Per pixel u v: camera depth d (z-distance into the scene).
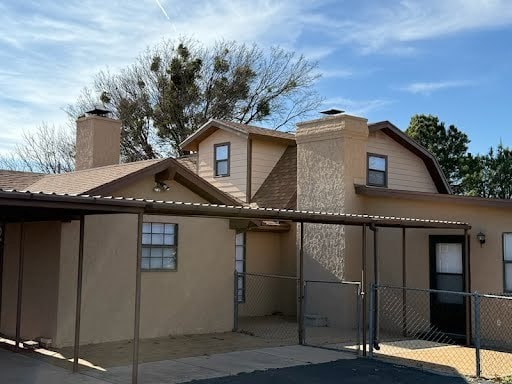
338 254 14.84
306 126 15.89
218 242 13.96
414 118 37.44
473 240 13.06
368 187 14.88
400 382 8.84
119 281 12.27
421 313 13.80
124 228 12.41
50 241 11.66
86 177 13.60
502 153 34.88
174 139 34.22
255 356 10.68
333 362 10.23
